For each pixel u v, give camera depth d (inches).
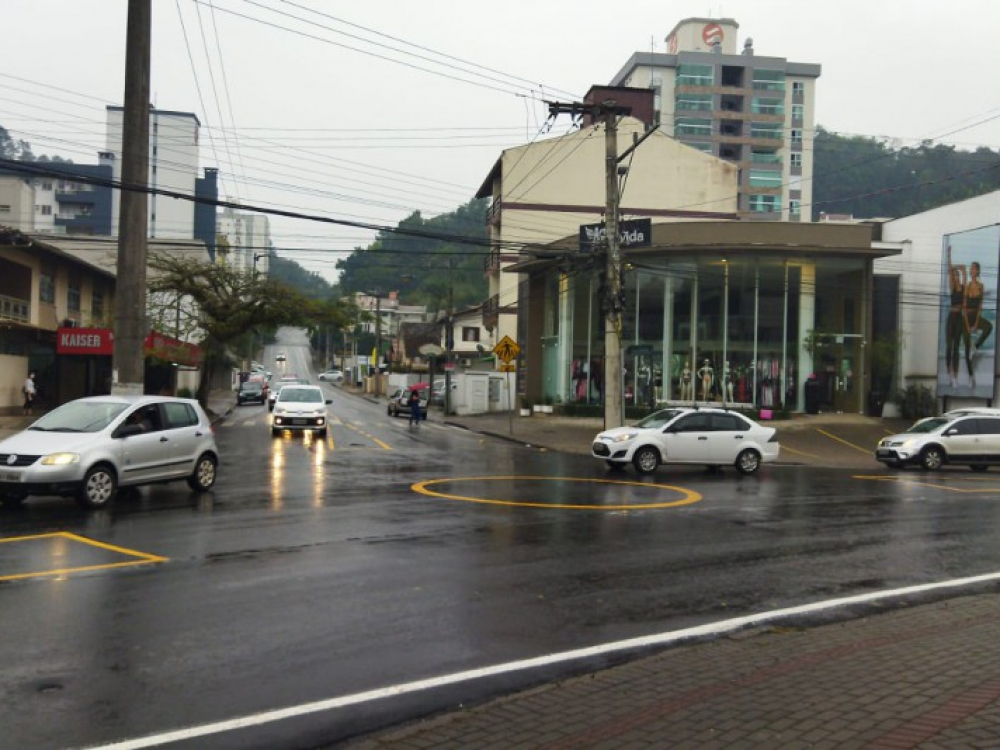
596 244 1188.5
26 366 1380.4
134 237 721.6
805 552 418.6
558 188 2123.5
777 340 1462.8
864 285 1491.1
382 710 203.5
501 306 2199.8
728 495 650.2
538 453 1066.7
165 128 3297.2
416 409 1562.5
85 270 1679.4
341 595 310.5
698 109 3641.7
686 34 3809.1
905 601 326.6
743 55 3804.1
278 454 914.1
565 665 240.2
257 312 1546.5
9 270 1395.2
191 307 1850.4
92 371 1601.9
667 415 848.9
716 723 191.8
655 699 209.2
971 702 203.5
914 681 221.5
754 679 224.7
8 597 297.1
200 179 3358.8
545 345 1803.6
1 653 238.1
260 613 283.7
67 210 3703.3
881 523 517.7
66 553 373.4
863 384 1497.3
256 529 444.5
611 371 1058.1
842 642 263.6
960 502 626.8
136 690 212.2
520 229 2110.0
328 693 213.8
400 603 301.4
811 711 198.8
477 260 4020.7
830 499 635.5
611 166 1050.7
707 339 1461.6
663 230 1485.0
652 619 291.3
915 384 1633.9
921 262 1658.5
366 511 515.8
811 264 1470.2
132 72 716.0
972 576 373.4
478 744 182.1
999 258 1347.2
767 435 848.9
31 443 491.8
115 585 316.5
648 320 1493.6
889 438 982.4
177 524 454.9
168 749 179.3
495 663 240.5
